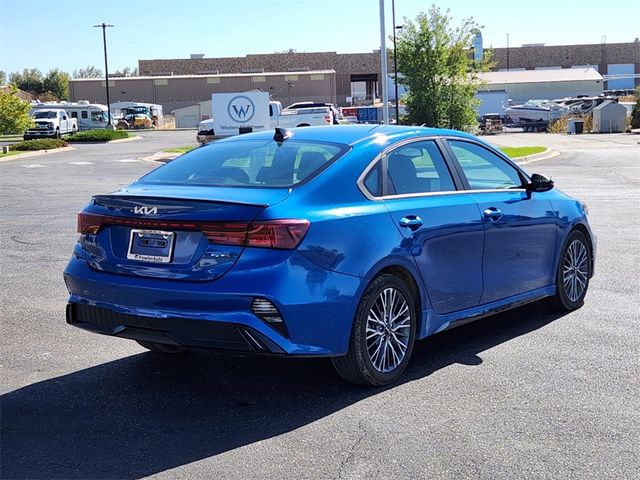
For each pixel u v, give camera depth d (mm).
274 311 4281
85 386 5027
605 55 102125
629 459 3848
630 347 5730
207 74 97938
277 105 35500
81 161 29578
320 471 3742
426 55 31312
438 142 5664
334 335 4547
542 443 4043
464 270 5473
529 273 6191
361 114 57125
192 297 4344
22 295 7648
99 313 4742
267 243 4324
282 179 4793
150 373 5293
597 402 4629
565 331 6191
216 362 5527
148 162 28781
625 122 46094
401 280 4992
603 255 9328
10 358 5637
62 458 3926
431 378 5105
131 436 4199
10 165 27641
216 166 5199
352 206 4770
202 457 3920
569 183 17969
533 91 79188
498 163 6156
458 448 3990
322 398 4758
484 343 5910
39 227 12273
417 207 5145
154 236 4590
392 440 4102
